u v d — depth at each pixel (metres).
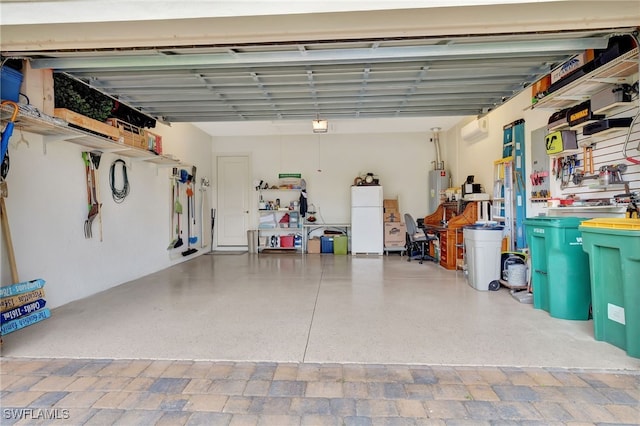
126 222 5.21
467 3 1.95
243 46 2.59
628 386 2.04
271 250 8.85
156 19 2.25
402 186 8.79
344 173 8.85
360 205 8.14
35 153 3.61
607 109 3.14
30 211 3.54
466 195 6.32
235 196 9.02
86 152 4.34
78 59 2.99
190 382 2.12
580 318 3.25
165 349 2.64
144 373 2.25
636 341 2.41
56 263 3.87
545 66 3.33
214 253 8.50
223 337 2.88
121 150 4.61
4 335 2.93
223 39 2.47
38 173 3.64
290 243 8.70
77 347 2.68
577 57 3.20
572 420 1.73
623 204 3.06
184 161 7.33
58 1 2.00
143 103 4.36
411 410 1.82
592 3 2.27
